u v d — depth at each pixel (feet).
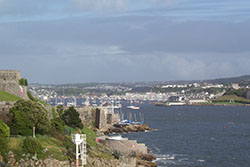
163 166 446.19
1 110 345.10
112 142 478.18
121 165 376.27
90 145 414.41
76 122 491.72
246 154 540.52
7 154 281.33
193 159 498.28
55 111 495.82
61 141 349.82
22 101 343.87
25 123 327.47
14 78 443.73
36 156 291.79
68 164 301.84
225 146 613.93
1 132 292.61
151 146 603.67
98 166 352.90
